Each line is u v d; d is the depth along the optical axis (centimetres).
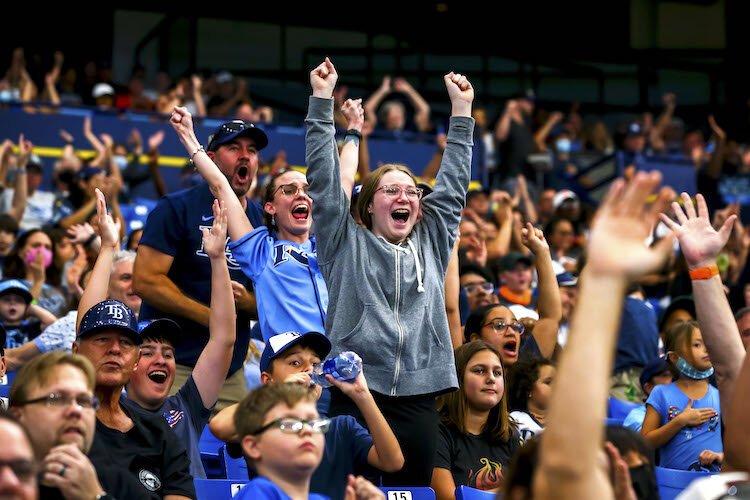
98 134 1317
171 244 577
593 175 1602
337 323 480
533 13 2109
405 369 475
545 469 234
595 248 236
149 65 1906
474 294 781
